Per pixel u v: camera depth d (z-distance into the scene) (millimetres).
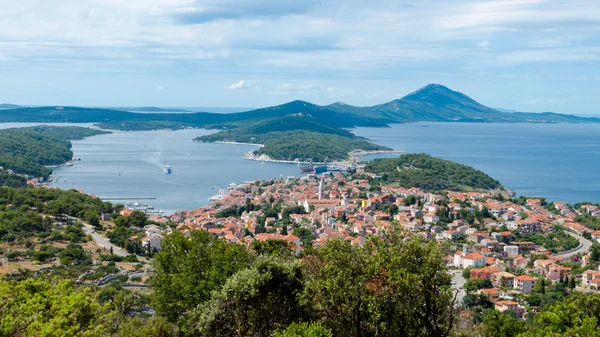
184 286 62844
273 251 73750
